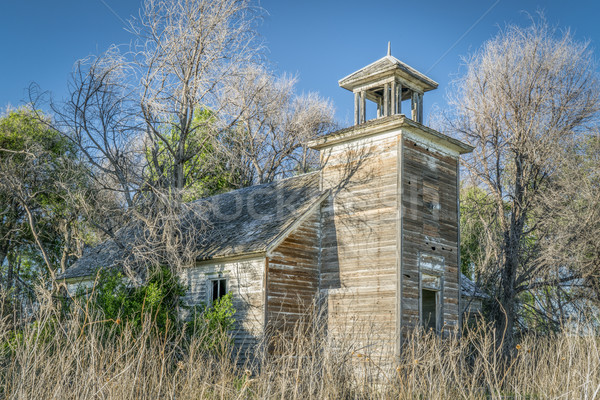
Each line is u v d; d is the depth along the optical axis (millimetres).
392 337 17469
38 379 8570
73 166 19484
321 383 9188
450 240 20188
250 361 17594
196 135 26062
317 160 42438
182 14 23359
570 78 26156
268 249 18109
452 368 10391
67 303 14523
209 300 19719
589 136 26203
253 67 25125
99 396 8047
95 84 19609
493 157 27594
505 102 26609
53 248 31078
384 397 9523
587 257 23578
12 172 18828
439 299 19312
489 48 27641
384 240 18438
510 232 25719
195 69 23953
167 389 8969
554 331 22391
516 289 25172
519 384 10273
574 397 8523
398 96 20641
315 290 19609
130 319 14445
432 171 19906
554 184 25438
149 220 18641
